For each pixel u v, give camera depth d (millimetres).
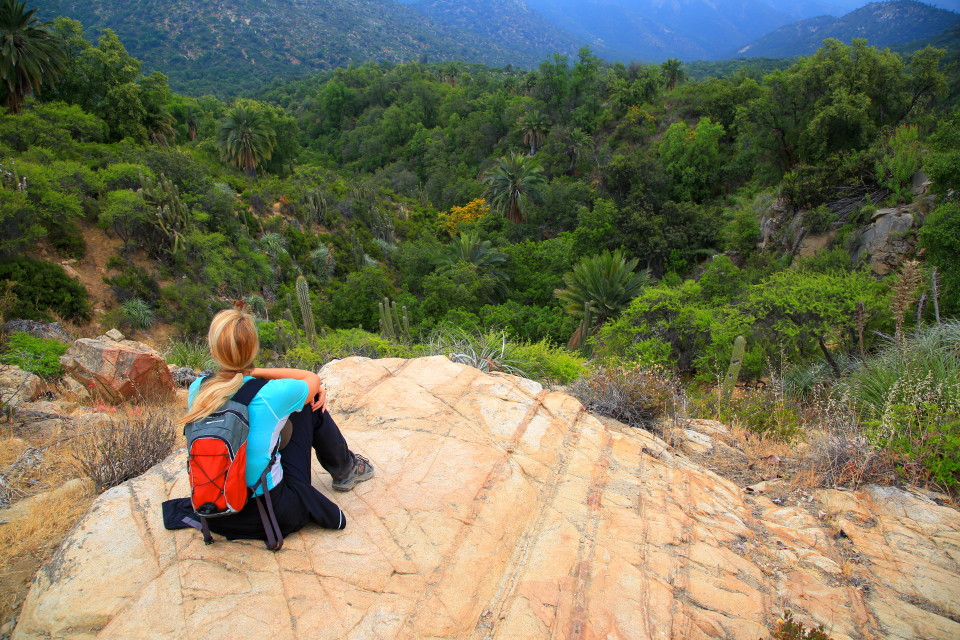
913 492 4059
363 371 4672
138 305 24078
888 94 32719
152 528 2596
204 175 38188
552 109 81188
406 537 2703
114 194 26594
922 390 5277
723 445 5340
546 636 2336
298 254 40469
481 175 79438
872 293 11133
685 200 47625
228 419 2205
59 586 2271
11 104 31797
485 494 3137
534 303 38406
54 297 21500
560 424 4227
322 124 121188
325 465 2959
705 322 12727
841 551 3371
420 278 40344
